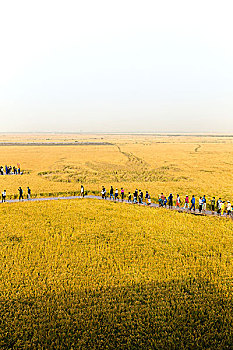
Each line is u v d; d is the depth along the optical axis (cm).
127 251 2409
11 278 1950
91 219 3322
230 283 1897
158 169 7644
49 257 2275
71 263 2183
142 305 1672
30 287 1831
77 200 4294
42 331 1470
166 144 16262
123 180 6209
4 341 1428
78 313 1605
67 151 12056
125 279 1942
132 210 3719
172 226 3066
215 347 1428
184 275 2006
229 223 3170
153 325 1533
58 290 1809
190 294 1803
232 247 2500
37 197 4528
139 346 1423
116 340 1450
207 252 2398
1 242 2562
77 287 1838
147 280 1923
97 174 6888
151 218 3366
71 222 3173
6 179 5841
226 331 1502
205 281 1925
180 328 1523
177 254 2362
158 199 4250
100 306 1664
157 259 2262
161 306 1662
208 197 4509
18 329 1490
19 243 2552
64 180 6072
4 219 3250
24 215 3416
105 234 2820
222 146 14262
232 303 1706
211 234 2830
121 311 1639
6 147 13562
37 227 2980
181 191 4956
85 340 1442
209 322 1574
